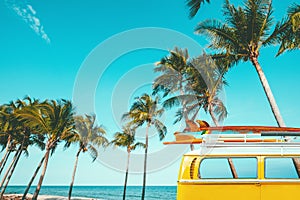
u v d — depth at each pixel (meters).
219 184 5.99
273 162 6.03
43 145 33.34
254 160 6.10
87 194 78.31
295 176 5.89
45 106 23.98
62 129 24.52
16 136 33.38
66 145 25.38
